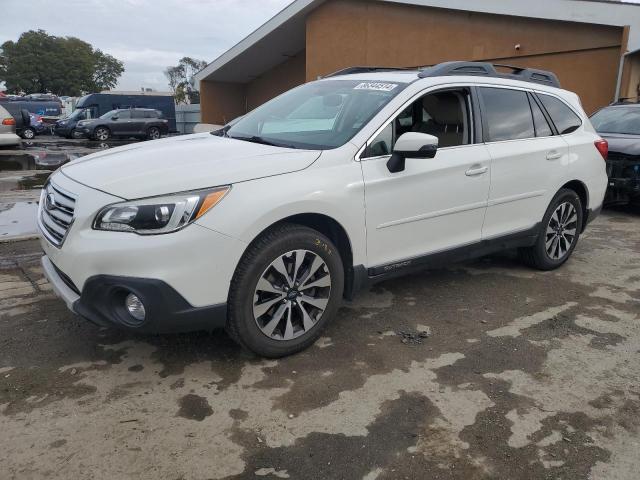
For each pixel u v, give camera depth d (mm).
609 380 3217
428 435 2666
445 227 4012
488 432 2703
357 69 4859
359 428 2703
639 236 6652
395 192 3609
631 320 4074
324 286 3385
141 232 2764
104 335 3580
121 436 2596
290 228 3174
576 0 11570
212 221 2855
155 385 3029
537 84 4930
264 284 3123
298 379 3127
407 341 3631
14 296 4172
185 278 2820
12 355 3305
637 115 8570
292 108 4242
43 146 21031
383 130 3617
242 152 3391
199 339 3555
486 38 13422
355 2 15898
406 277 4887
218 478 2350
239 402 2891
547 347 3607
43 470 2365
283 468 2418
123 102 29688
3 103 31844
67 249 2879
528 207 4645
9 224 6488
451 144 4059
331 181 3293
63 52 79938
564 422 2801
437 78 4051
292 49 20391
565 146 4902
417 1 14141
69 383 3027
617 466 2490
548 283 4840
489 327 3891
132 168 3111
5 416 2719
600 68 11844
